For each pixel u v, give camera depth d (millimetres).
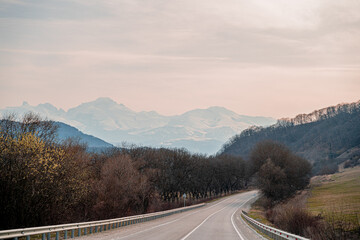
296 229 40781
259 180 91125
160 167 89688
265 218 58344
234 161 148500
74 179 35781
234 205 101250
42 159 28172
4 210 26125
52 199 30406
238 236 28219
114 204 52031
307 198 92875
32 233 20047
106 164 58938
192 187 109625
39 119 44125
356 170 158000
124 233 28453
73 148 45875
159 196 81562
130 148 91875
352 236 34969
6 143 27594
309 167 123750
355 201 76000
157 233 28641
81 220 41469
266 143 102688
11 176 26609
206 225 39812
